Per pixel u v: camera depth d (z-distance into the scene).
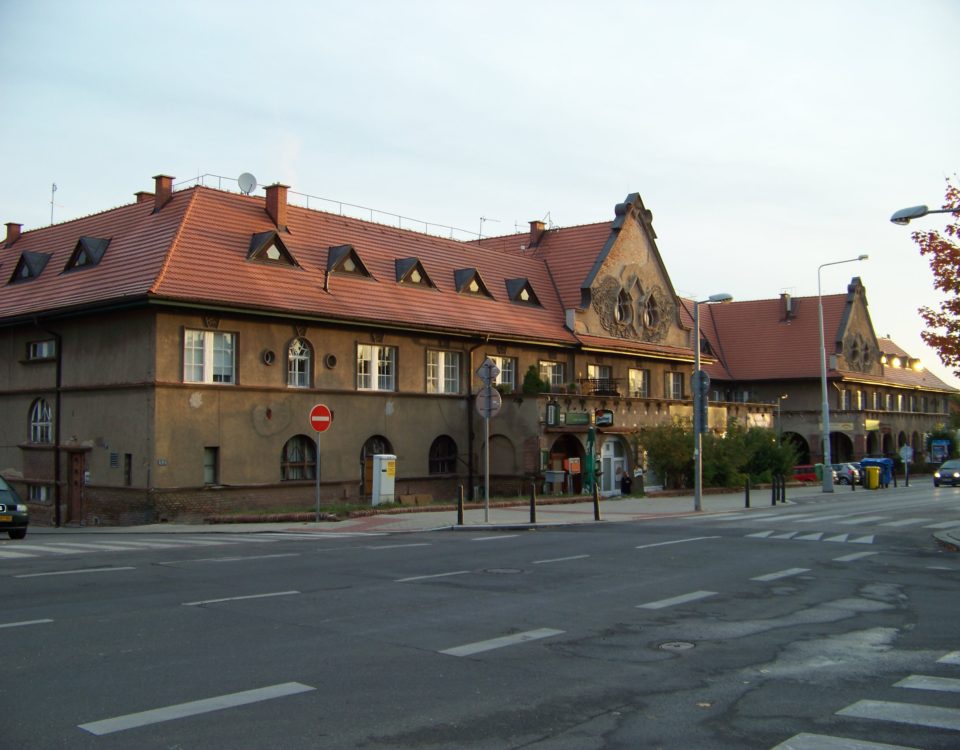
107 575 13.74
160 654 8.65
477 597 12.13
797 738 6.46
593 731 6.59
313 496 31.30
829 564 16.19
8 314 32.28
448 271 39.81
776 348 69.25
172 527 25.70
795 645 9.49
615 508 31.42
